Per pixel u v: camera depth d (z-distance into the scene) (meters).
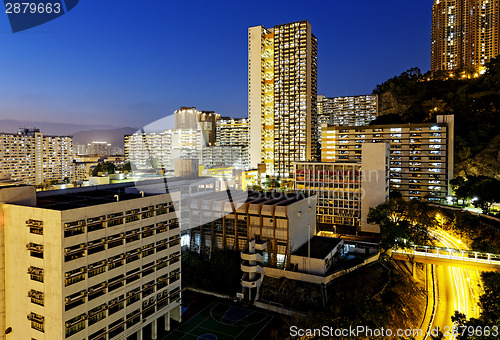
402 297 93.56
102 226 69.38
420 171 181.38
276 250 103.88
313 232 124.56
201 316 91.00
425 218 125.88
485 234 125.50
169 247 85.31
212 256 110.88
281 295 95.38
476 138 191.38
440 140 177.12
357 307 72.62
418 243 116.25
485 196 140.62
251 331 83.75
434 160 178.50
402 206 131.62
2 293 69.62
